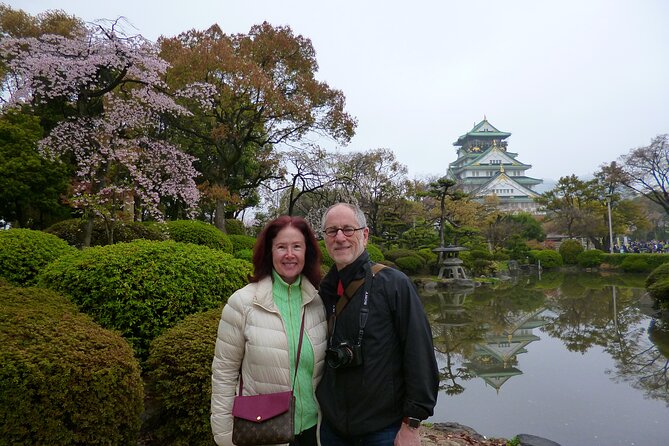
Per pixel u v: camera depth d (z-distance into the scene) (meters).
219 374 1.71
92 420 1.94
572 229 30.77
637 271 23.84
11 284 3.57
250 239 11.53
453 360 6.40
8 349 1.88
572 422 4.05
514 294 14.59
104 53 7.23
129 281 2.99
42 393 1.84
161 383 2.46
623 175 27.98
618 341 7.45
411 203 23.08
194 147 15.03
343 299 1.73
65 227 7.36
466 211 24.39
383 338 1.62
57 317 2.31
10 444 1.79
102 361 2.03
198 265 3.26
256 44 13.68
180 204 14.93
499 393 4.94
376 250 14.62
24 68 6.96
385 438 1.59
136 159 8.05
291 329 1.73
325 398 1.67
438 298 13.72
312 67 14.64
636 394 4.80
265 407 1.57
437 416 4.26
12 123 10.46
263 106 12.66
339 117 13.71
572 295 14.08
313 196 15.01
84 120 7.66
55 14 12.97
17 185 9.75
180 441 2.45
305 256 1.93
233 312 1.74
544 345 7.26
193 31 13.70
